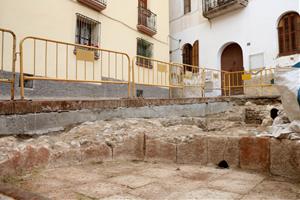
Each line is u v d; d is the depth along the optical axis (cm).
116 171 376
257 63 1362
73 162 404
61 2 895
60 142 411
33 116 439
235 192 286
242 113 863
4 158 329
